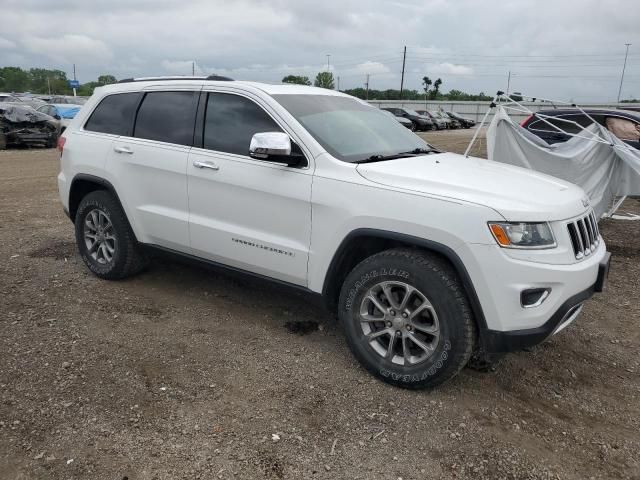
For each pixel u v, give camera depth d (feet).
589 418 11.12
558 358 13.60
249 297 16.20
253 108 13.71
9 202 29.43
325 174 12.13
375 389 11.56
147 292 16.26
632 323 15.96
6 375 11.37
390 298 11.46
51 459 9.03
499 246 10.25
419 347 11.55
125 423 10.03
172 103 15.35
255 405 10.80
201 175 14.01
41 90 400.67
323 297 12.46
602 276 11.69
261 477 8.86
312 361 12.60
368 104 16.53
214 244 14.07
